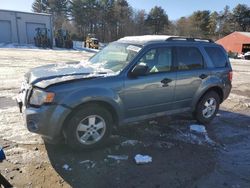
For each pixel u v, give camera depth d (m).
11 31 36.94
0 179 3.18
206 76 5.91
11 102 7.11
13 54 21.86
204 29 87.50
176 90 5.43
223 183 3.86
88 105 4.38
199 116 6.10
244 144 5.27
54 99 4.06
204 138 5.41
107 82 4.46
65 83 4.18
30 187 3.50
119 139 5.06
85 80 4.32
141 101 4.93
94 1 78.38
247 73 17.78
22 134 5.05
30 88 4.24
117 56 5.20
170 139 5.23
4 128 5.29
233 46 54.22
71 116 4.29
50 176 3.77
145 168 4.14
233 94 9.94
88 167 4.05
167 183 3.78
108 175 3.89
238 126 6.31
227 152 4.87
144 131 5.53
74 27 78.75
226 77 6.38
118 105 4.62
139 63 4.86
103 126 4.60
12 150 4.41
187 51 5.66
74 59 19.83
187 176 3.98
